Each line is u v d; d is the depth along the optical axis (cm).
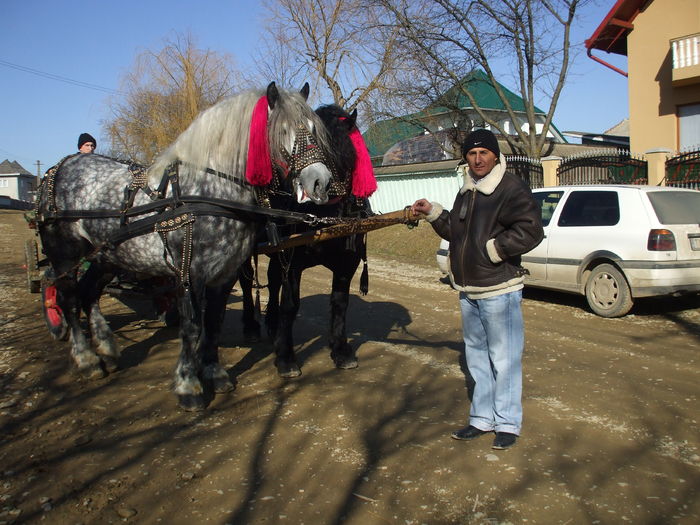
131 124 2270
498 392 379
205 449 385
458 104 2323
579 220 799
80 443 396
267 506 317
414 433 404
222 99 461
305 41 2356
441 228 398
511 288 368
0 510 316
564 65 1942
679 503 312
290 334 532
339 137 468
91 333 554
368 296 924
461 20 1972
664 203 741
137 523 304
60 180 515
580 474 344
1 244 1800
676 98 1667
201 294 441
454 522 299
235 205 429
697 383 496
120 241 467
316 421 427
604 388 486
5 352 601
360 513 309
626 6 1683
